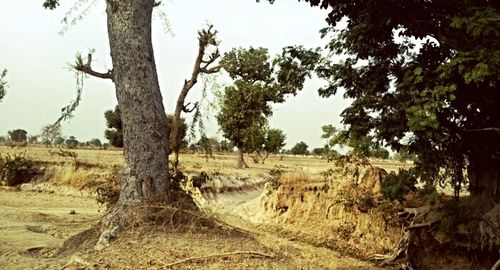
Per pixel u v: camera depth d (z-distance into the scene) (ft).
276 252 29.63
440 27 34.04
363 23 35.37
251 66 113.50
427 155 33.60
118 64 32.91
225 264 25.03
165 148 33.55
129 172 32.04
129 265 24.18
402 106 31.91
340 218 55.01
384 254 46.34
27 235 39.73
